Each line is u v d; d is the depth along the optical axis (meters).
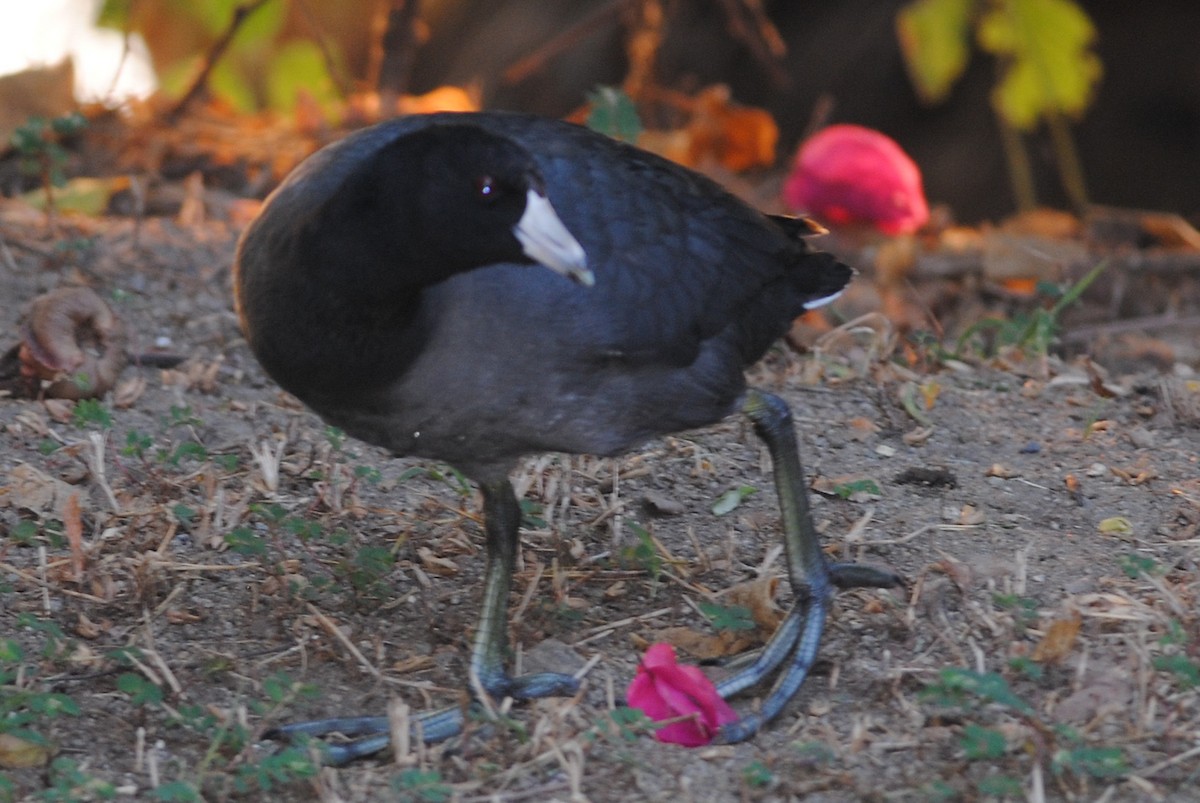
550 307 6.43
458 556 8.28
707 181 7.44
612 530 8.45
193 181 12.88
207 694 7.02
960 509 8.66
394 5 14.73
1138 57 19.22
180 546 8.16
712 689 6.72
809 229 7.98
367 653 7.43
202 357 10.23
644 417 6.98
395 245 6.07
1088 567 8.00
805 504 7.47
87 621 7.45
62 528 8.20
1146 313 12.34
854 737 6.61
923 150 19.75
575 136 7.04
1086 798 6.25
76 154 13.88
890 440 9.47
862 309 11.84
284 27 19.00
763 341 7.57
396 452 6.82
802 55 19.72
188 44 16.45
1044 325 10.51
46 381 9.34
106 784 6.10
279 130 14.57
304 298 6.16
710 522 8.62
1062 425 9.71
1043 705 6.84
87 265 11.27
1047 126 19.33
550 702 6.90
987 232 14.09
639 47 15.59
